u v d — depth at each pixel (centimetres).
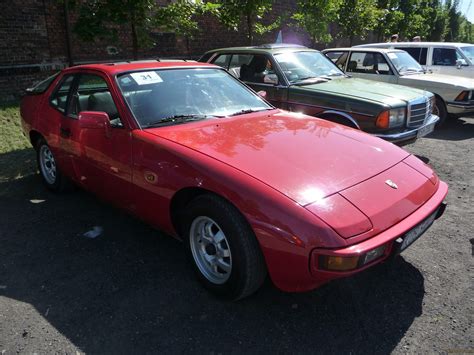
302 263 230
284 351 240
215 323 262
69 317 268
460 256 340
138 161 315
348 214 235
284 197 238
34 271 321
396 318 266
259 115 377
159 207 308
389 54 855
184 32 776
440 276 311
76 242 366
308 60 684
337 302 282
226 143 300
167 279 310
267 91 639
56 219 411
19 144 663
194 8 747
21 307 279
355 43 1912
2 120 761
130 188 331
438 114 844
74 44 992
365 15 1457
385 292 292
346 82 644
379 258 238
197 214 278
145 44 744
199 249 294
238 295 266
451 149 696
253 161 272
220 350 241
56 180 458
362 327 258
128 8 669
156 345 244
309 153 291
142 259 338
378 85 636
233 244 255
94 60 1034
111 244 362
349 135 340
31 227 394
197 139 306
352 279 306
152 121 336
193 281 307
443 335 250
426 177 298
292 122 362
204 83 396
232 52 712
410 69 868
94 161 366
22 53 907
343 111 563
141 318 267
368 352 238
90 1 698
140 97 350
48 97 450
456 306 276
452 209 440
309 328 258
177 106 357
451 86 813
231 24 973
